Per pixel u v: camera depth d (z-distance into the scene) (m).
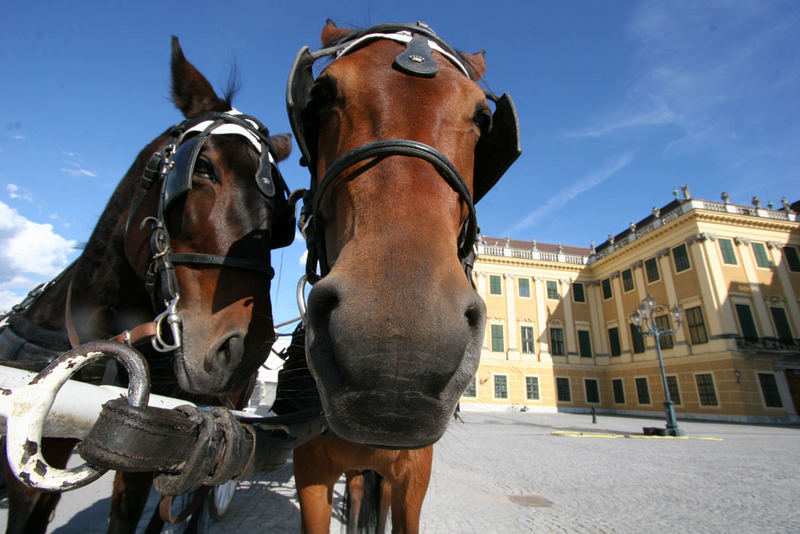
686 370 25.89
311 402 1.82
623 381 30.88
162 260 1.68
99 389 1.08
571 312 33.91
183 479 0.86
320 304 0.99
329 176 1.24
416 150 1.19
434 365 0.86
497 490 5.62
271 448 1.29
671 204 30.86
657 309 28.25
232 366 1.62
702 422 22.80
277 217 2.25
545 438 12.90
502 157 1.66
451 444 10.47
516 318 33.12
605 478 6.62
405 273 0.93
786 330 24.83
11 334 1.90
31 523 1.62
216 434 0.95
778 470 7.50
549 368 32.44
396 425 0.87
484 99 1.52
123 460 0.74
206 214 1.75
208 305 1.67
